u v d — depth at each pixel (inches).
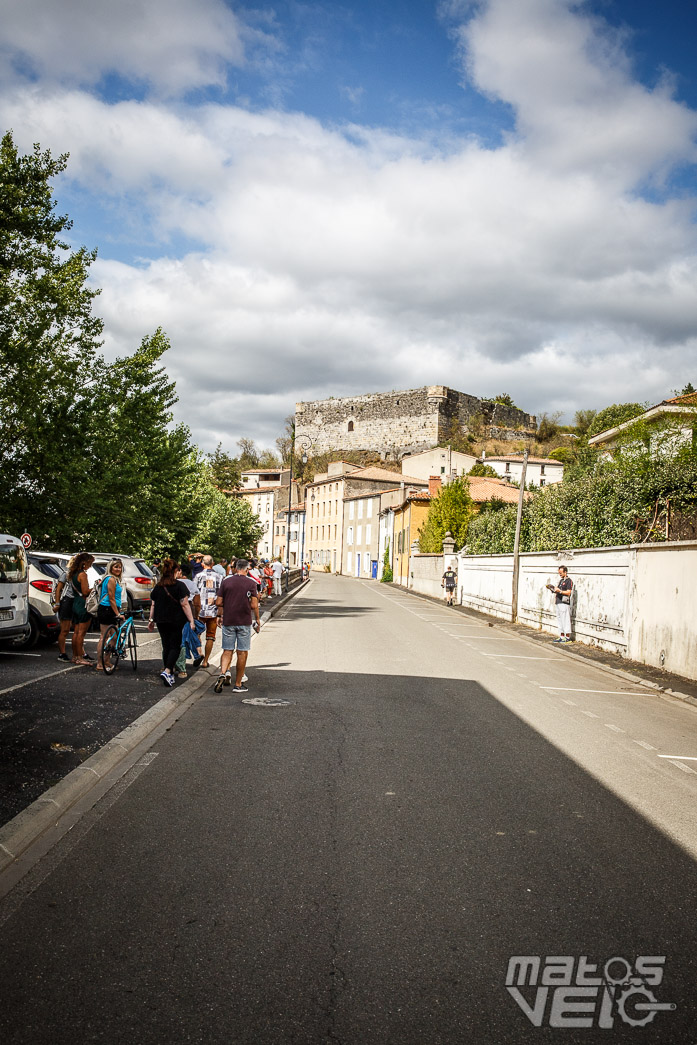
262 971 137.3
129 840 200.8
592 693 500.4
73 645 521.3
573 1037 121.2
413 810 232.8
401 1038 119.3
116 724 326.6
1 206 772.6
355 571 3764.8
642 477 809.5
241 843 200.4
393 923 157.5
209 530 1640.0
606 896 174.7
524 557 1107.9
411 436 5305.1
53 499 937.5
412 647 731.4
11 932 149.9
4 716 331.0
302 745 312.5
